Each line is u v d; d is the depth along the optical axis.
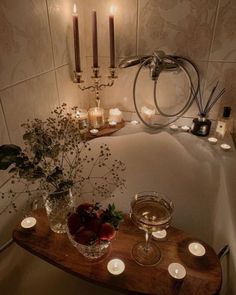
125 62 1.14
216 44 1.10
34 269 0.85
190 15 1.08
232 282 0.71
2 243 0.83
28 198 0.88
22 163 0.64
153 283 0.62
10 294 0.77
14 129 0.87
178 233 0.75
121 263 0.66
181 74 1.20
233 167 1.05
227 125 1.19
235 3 1.02
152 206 0.73
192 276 0.64
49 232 0.74
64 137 0.77
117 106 1.36
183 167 1.18
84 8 1.18
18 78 0.85
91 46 1.26
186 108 1.24
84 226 0.62
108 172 1.21
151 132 1.26
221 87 1.18
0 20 0.74
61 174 0.69
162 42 1.16
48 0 0.95
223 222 0.94
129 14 1.14
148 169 1.25
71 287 0.81
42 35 0.94
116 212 0.65
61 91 1.13
